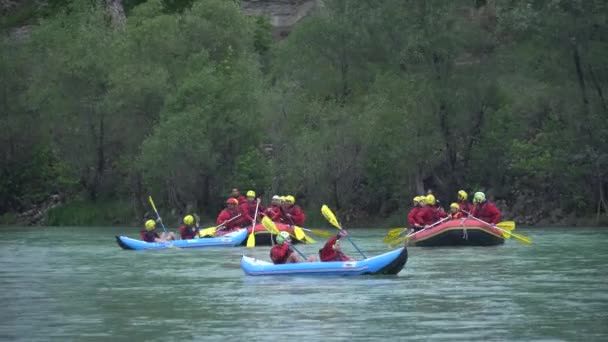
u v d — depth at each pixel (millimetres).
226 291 28453
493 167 76438
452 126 77250
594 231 63719
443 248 46094
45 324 22750
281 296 26938
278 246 33469
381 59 82000
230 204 53750
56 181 89312
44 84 86062
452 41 76562
